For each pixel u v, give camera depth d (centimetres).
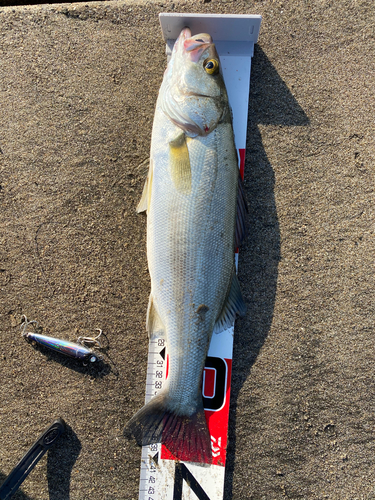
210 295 34
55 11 41
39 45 41
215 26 38
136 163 41
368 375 39
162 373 39
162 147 35
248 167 40
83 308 40
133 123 41
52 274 41
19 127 41
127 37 41
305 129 40
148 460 39
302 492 39
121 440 40
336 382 39
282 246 40
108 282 40
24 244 41
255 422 39
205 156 34
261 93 40
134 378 40
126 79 41
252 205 40
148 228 35
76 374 40
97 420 40
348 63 40
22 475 38
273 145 40
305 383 39
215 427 38
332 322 40
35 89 41
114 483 39
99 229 41
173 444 35
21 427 40
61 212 41
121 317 40
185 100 35
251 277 40
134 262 40
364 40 40
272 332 40
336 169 40
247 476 39
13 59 41
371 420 39
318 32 40
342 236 40
